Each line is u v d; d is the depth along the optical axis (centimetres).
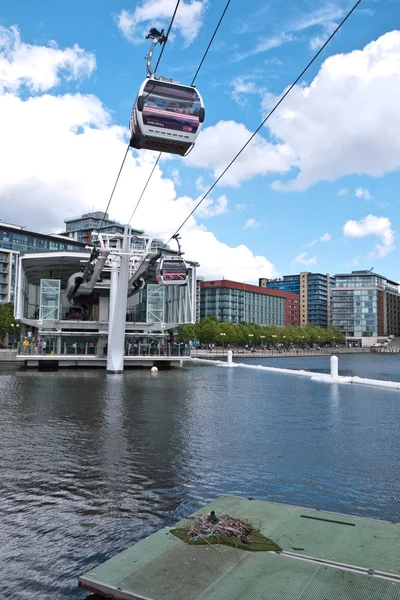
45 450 1290
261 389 3033
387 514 851
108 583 552
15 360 6300
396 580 546
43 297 4700
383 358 12438
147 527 795
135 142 1558
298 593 520
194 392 2755
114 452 1274
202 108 1470
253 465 1160
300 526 706
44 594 607
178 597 520
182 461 1191
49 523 810
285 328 16100
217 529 679
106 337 4919
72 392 2631
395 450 1330
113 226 17150
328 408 2173
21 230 13112
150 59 1464
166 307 5041
